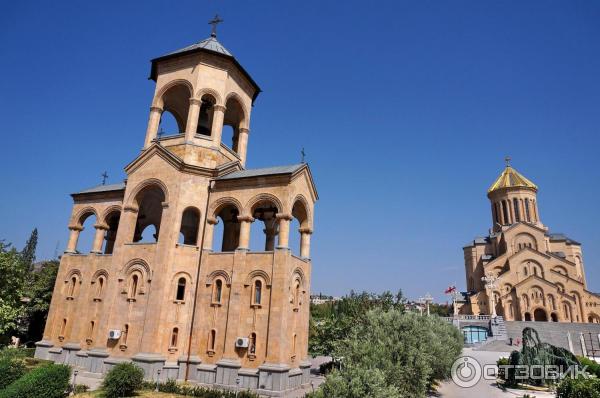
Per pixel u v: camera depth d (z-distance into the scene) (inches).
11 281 1234.6
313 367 1603.1
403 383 767.1
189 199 1151.0
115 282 1119.0
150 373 966.4
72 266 1290.6
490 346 2176.4
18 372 858.1
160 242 1097.4
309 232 1208.8
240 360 981.2
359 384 617.3
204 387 939.3
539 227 3181.6
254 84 1419.8
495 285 2923.2
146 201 1369.3
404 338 861.2
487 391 1090.7
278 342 955.3
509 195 3425.2
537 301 2768.2
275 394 895.1
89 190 1355.8
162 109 1309.1
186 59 1291.8
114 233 1417.3
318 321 1979.6
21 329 1656.0
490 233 3585.1
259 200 1111.0
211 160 1214.3
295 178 1119.6
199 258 1120.2
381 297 1651.1
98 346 1064.8
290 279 1043.3
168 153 1167.6
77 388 849.5
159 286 1052.5
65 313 1241.4
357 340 864.3
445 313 3415.4
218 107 1266.0
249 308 1020.5
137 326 1051.3
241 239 1090.7
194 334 1047.6
